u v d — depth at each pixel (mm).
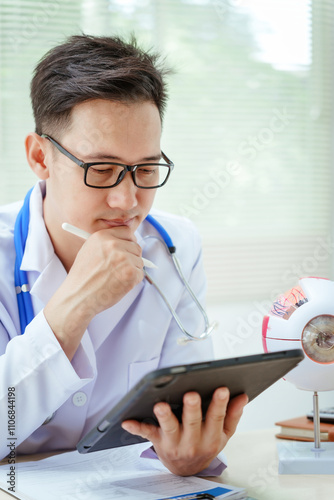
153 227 1317
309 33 3178
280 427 1268
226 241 2961
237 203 3006
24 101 2559
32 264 1130
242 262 2998
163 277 1262
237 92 2984
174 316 1146
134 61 1011
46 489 855
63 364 978
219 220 2965
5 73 2529
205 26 2904
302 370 992
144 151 992
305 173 3193
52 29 2596
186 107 2883
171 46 2830
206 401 866
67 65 1019
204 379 782
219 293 2936
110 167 993
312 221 3221
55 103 1017
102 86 967
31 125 2572
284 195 3131
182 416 840
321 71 3221
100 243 989
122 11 2715
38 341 982
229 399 892
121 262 973
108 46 1039
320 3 3195
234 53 2975
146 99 992
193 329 1268
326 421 1178
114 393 1186
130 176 996
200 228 2922
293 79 3137
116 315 1177
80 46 1034
